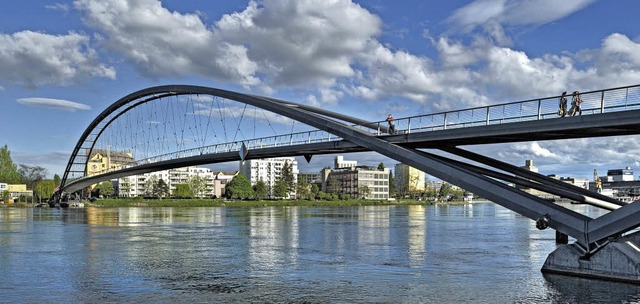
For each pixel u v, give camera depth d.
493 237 50.34
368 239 48.19
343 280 26.09
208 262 32.56
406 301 21.41
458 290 23.50
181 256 35.53
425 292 23.09
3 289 23.95
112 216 98.50
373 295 22.55
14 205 172.12
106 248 40.69
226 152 81.75
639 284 23.73
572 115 31.14
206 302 21.27
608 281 24.75
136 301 21.47
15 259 34.19
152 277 27.08
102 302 21.30
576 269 26.34
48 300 21.72
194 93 78.44
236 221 79.94
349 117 54.44
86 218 90.31
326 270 29.28
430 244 43.50
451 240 47.22
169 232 57.38
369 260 33.38
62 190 165.62
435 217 97.50
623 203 38.19
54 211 127.06
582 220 25.84
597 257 25.39
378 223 75.25
